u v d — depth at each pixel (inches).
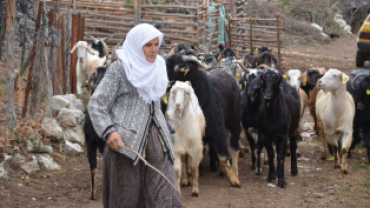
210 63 443.5
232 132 268.4
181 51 433.1
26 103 265.3
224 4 706.2
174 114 213.9
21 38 274.7
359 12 1162.6
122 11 653.9
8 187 211.0
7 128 236.4
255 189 248.8
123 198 125.6
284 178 260.4
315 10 1072.8
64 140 272.1
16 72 299.6
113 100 123.7
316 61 715.4
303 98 354.6
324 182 261.4
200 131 226.1
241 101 281.1
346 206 218.4
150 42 122.8
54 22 295.4
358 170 286.8
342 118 279.6
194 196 231.1
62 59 350.6
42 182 227.1
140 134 122.8
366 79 301.1
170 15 658.8
